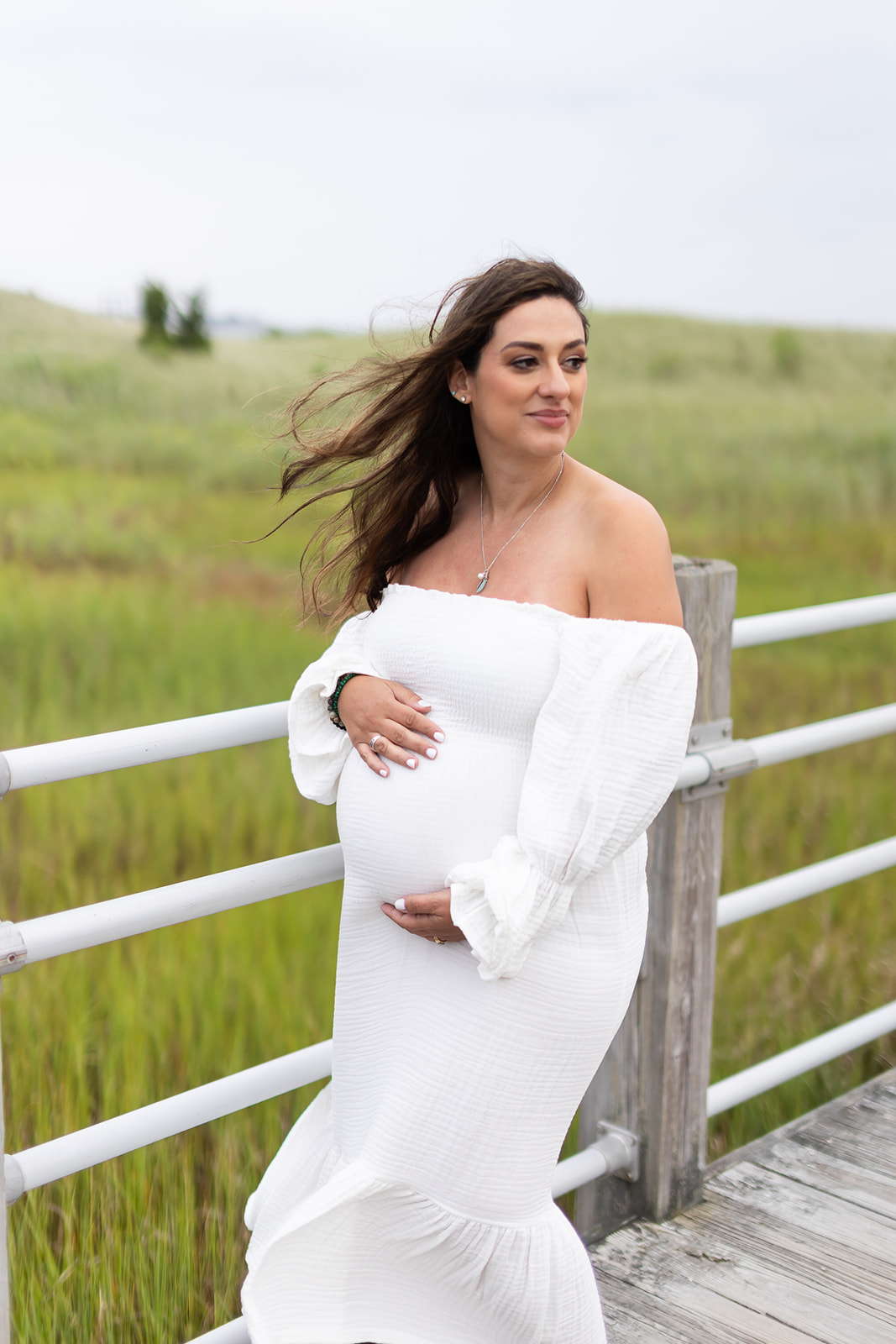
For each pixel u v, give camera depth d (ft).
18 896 15.12
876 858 10.06
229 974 12.73
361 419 6.45
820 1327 7.68
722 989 13.80
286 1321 6.14
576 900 5.94
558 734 5.51
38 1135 10.15
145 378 74.64
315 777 6.70
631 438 70.74
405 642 6.15
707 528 54.03
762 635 8.68
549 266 5.87
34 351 75.15
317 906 14.57
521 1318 6.28
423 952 6.17
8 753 5.75
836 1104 10.36
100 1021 11.98
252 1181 10.08
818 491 59.21
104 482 55.72
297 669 28.37
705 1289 8.03
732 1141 11.45
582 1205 9.04
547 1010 5.91
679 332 98.63
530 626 5.75
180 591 39.37
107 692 25.81
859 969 14.30
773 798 19.94
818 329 99.81
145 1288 8.65
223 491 56.90
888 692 29.66
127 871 16.10
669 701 5.54
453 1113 6.02
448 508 6.72
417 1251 6.29
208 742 6.38
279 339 93.20
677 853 8.29
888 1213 8.84
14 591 34.76
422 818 5.94
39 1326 8.39
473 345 5.91
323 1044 7.12
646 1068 8.58
